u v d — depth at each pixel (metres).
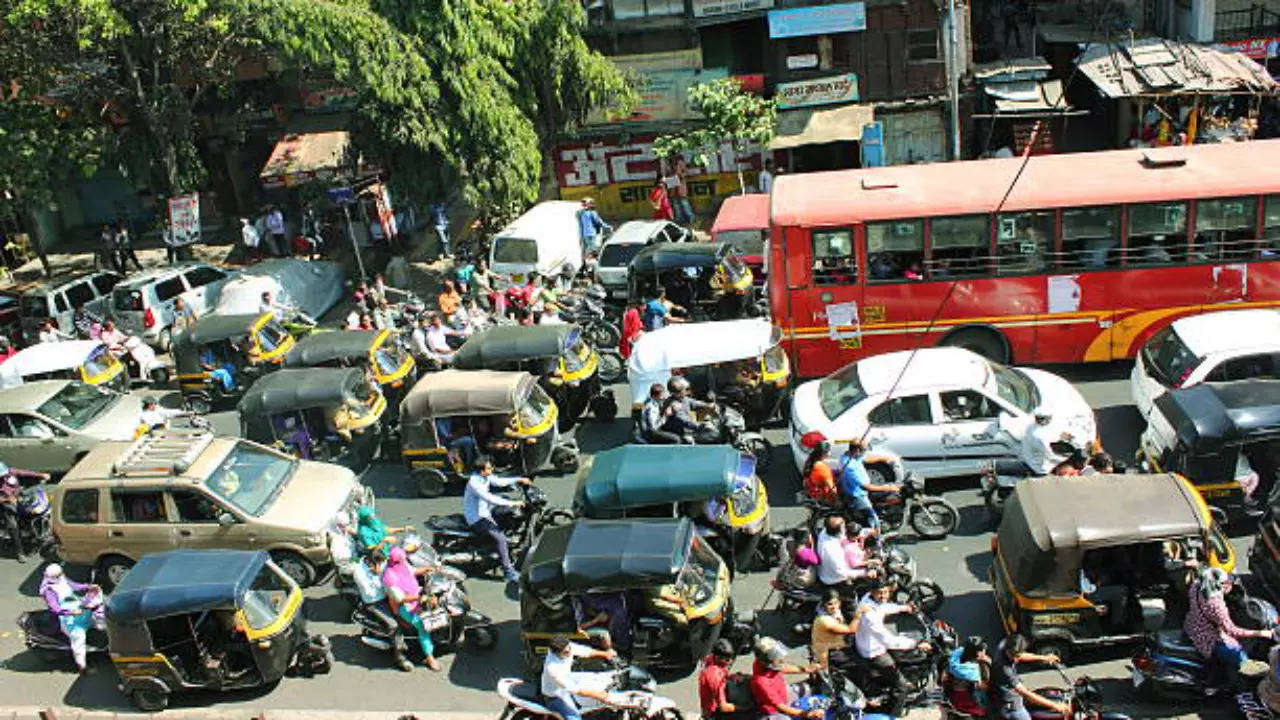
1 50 28.47
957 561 14.98
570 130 30.02
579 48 28.48
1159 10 31.08
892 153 29.77
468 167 27.23
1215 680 11.72
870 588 13.52
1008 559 12.81
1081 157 19.83
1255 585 13.36
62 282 28.08
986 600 14.16
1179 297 18.81
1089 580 12.46
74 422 20.27
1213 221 18.36
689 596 13.03
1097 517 12.31
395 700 13.77
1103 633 12.61
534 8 28.27
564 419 19.89
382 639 14.39
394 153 27.77
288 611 14.05
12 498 18.08
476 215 33.91
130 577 13.90
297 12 24.66
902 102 29.19
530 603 13.12
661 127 30.88
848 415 16.28
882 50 28.92
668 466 14.66
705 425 17.22
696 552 13.54
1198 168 18.66
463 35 26.09
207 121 35.00
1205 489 14.29
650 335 18.92
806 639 13.83
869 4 28.44
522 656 14.33
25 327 27.45
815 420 16.56
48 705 14.54
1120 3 31.84
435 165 27.73
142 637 13.60
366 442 19.28
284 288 26.34
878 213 18.88
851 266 19.28
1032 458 15.45
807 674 12.55
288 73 33.03
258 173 36.19
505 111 26.86
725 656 11.57
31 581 17.73
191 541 16.06
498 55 28.06
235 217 36.72
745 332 18.47
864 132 28.95
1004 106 27.72
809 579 13.70
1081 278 18.86
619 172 31.66
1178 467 14.40
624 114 29.98
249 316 23.09
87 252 36.41
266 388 18.98
